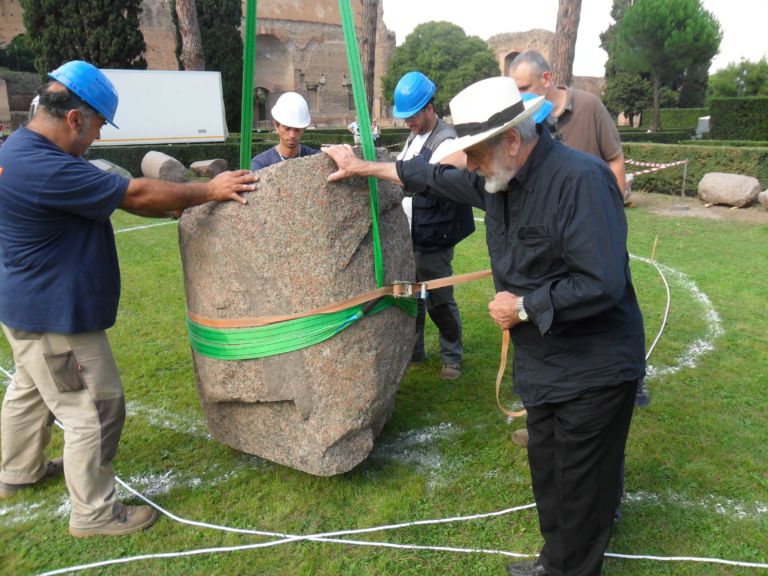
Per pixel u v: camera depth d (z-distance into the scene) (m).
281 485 2.99
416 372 4.34
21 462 2.92
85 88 2.36
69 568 2.46
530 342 2.12
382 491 2.94
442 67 39.31
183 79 16.30
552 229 1.92
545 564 2.29
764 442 3.34
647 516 2.74
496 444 3.38
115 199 2.35
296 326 2.57
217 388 2.79
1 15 31.59
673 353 4.53
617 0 34.56
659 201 11.42
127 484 3.04
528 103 2.31
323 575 2.42
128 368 4.44
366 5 14.72
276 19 38.84
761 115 17.38
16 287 2.38
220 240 2.60
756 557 2.48
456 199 2.48
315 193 2.50
